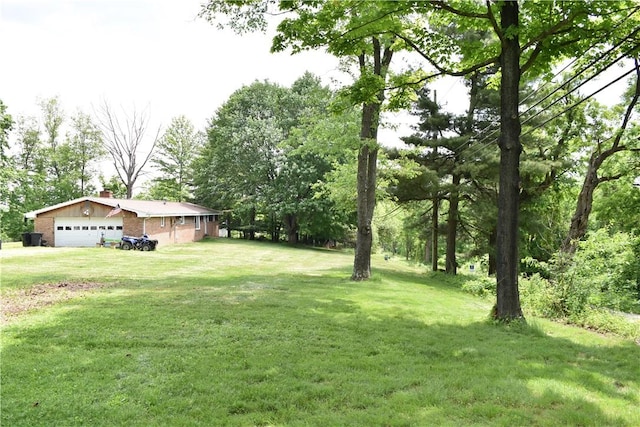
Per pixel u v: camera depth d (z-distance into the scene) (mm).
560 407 3904
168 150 45875
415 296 11211
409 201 22375
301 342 5988
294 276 14758
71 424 3365
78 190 42156
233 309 8117
